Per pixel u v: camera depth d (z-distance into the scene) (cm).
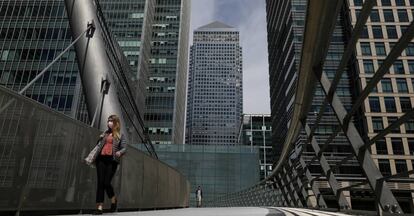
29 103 523
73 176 643
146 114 11181
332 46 7762
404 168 6462
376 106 6856
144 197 1161
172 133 10869
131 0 10650
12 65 6069
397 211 495
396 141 6619
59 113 601
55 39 6200
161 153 7681
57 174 591
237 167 7581
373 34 7275
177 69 11944
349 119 557
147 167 1207
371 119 6800
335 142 7038
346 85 7444
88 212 704
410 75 6950
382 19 7344
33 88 5881
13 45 6191
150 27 11506
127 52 9956
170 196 1639
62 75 5941
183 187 2061
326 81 612
